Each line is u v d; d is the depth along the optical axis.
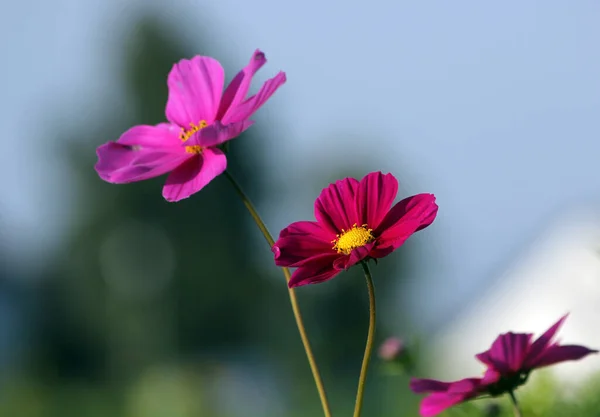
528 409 2.19
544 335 1.62
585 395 2.19
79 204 33.84
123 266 33.16
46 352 33.03
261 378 28.53
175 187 2.00
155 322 32.91
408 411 2.68
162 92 35.16
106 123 34.91
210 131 1.91
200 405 20.30
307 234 1.71
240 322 32.50
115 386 32.09
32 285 33.78
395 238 1.62
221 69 2.15
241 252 33.34
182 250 33.12
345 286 24.27
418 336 2.74
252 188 33.59
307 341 1.71
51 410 22.44
